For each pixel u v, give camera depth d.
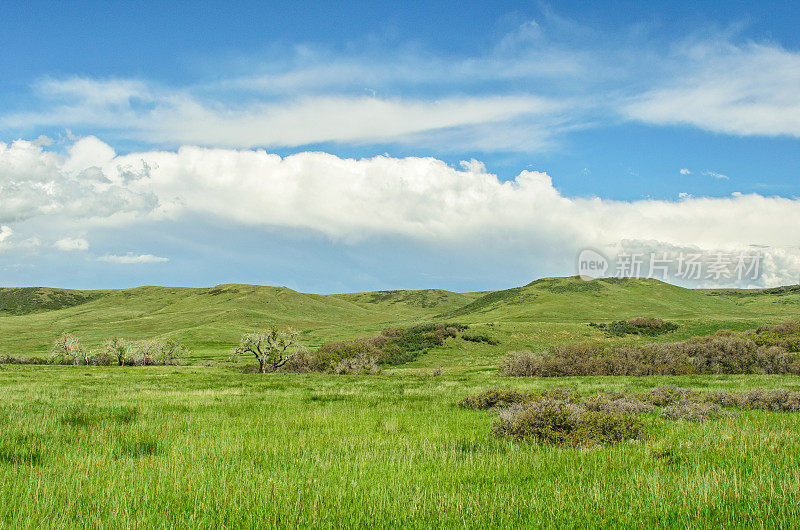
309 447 9.67
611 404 14.65
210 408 16.36
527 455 8.67
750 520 5.27
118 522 5.43
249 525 5.37
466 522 5.38
